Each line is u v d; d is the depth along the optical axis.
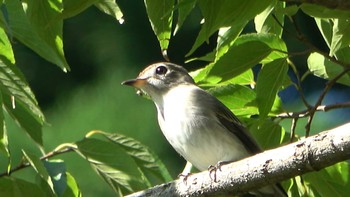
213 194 8.89
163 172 10.12
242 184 8.63
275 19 9.31
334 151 7.96
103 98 21.30
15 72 9.34
